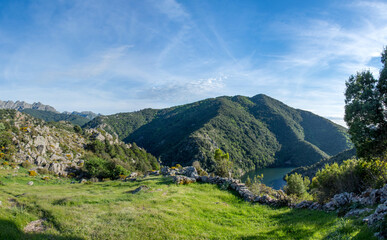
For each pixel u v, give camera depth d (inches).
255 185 1102.4
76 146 3791.8
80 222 449.7
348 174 816.3
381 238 291.0
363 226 363.6
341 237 354.3
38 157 2449.6
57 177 2224.4
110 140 5022.1
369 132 909.2
